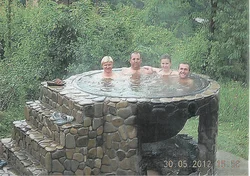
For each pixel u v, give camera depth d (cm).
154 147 607
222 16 772
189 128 652
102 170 557
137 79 653
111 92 582
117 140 551
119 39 838
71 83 636
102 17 872
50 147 547
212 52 770
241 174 579
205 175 585
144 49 831
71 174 546
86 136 547
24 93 809
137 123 545
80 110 545
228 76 737
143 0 952
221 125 641
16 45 905
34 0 952
